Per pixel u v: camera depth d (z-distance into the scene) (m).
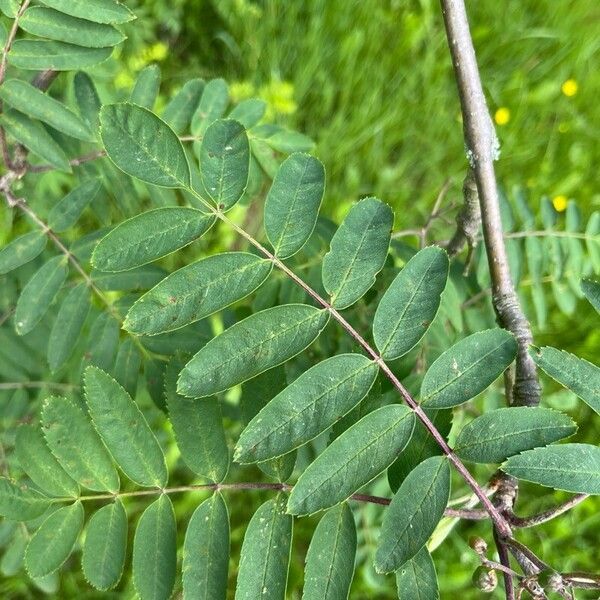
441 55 0.79
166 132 0.26
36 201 0.48
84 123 0.35
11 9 0.30
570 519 0.68
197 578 0.27
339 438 0.25
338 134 0.77
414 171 0.79
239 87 0.75
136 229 0.26
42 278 0.35
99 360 0.35
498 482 0.27
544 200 0.45
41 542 0.28
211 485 0.28
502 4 0.80
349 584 0.26
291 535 0.27
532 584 0.24
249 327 0.25
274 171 0.42
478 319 0.42
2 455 0.40
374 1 0.77
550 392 0.67
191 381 0.25
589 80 0.82
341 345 0.36
